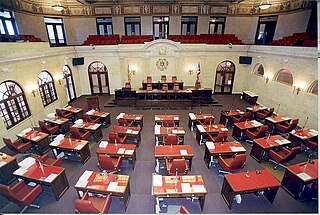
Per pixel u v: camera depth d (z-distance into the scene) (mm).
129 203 5770
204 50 14820
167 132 8242
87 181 5535
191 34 17344
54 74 12453
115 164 6703
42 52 10992
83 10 16359
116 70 15586
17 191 5562
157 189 5191
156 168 6949
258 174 5727
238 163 6266
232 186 5328
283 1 14258
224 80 16047
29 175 5754
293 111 10680
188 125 10727
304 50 9617
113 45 14719
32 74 10344
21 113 9750
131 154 6891
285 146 7805
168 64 15117
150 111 12828
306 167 5953
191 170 7152
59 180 5914
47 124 9805
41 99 11125
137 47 14742
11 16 12406
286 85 11141
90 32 17125
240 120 9938
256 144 7594
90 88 16344
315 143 7531
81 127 8984
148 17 16594
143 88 13984
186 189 5203
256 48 13820
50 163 6707
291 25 14031
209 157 7109
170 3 16094
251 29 16844
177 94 13219
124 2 16031
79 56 15078
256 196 5996
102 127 10617
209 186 6430
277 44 13047
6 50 8586
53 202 5855
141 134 9828
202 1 15961
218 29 17250
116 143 7449
